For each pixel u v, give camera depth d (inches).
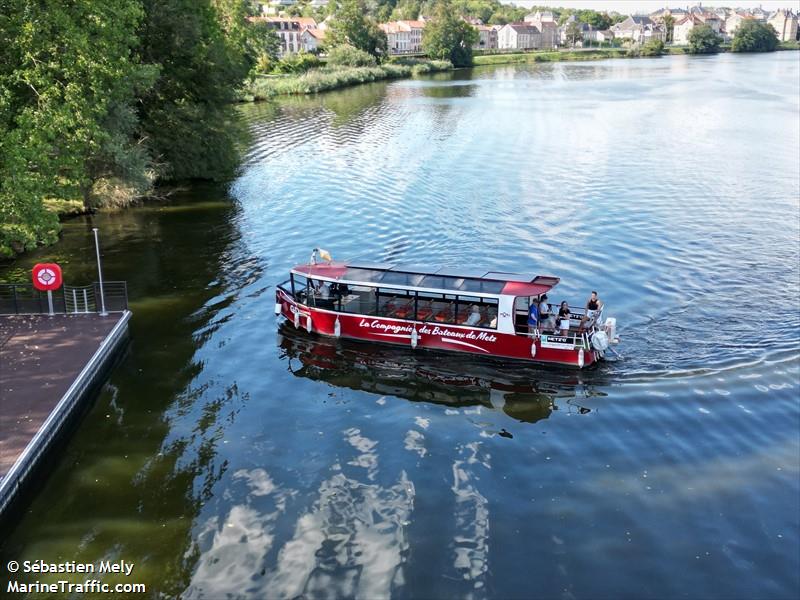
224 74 2460.6
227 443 980.6
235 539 796.0
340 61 6663.4
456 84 5895.7
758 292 1435.8
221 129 2487.7
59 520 826.2
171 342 1289.4
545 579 737.6
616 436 987.3
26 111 1449.3
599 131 3361.2
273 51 6368.1
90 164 1961.1
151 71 1925.4
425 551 776.9
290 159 2800.2
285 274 1605.6
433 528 811.4
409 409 1073.5
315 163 2716.5
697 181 2369.6
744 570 745.6
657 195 2203.5
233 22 4116.6
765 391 1077.1
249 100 4670.3
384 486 887.1
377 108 4261.8
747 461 922.1
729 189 2262.6
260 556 771.4
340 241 1808.6
